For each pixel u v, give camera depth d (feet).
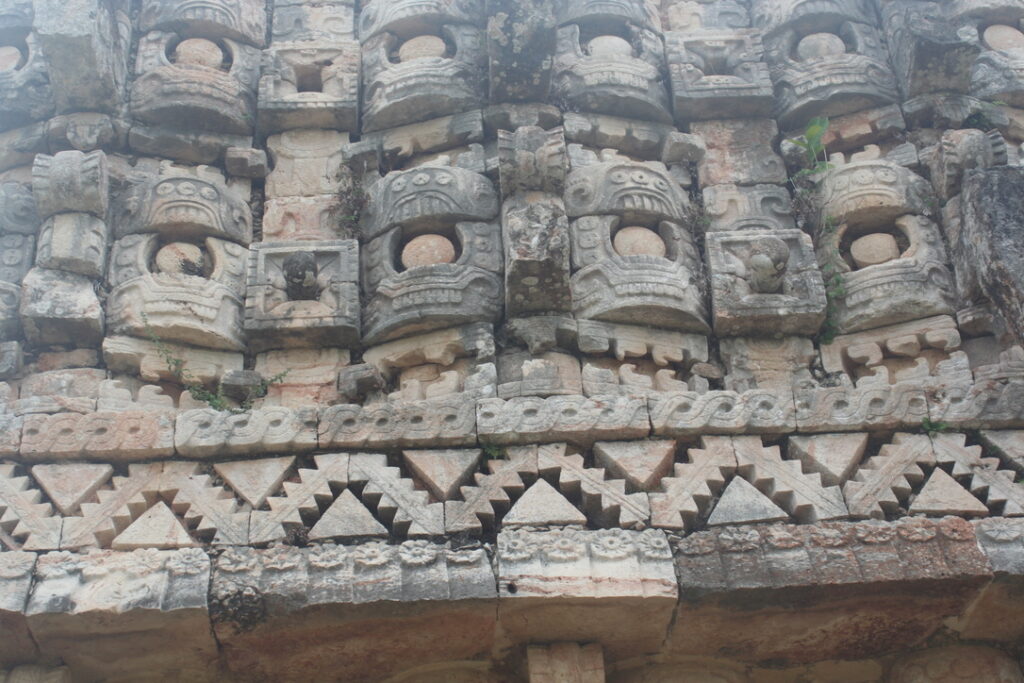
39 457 22.31
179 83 28.40
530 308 24.59
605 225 26.05
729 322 25.04
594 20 30.25
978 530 21.22
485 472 22.48
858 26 30.32
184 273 26.17
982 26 31.09
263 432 22.57
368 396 24.88
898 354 25.44
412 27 30.07
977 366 24.98
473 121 28.27
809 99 28.91
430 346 24.85
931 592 20.80
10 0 30.25
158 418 22.71
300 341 25.26
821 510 21.77
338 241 26.13
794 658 22.06
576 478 22.06
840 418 22.93
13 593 20.31
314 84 30.04
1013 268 23.32
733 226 27.27
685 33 30.35
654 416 22.71
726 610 20.75
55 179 25.58
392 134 28.63
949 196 26.66
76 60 27.22
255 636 20.61
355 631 20.70
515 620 20.84
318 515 21.90
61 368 24.81
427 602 20.27
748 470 22.40
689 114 29.27
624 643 21.54
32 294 24.76
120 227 26.43
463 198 26.43
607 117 28.86
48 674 20.97
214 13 29.89
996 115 28.84
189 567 20.59
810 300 25.12
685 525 21.65
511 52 27.66
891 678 22.07
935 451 22.58
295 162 28.60
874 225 27.22
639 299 24.79
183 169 28.32
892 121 28.63
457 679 21.80
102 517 21.65
